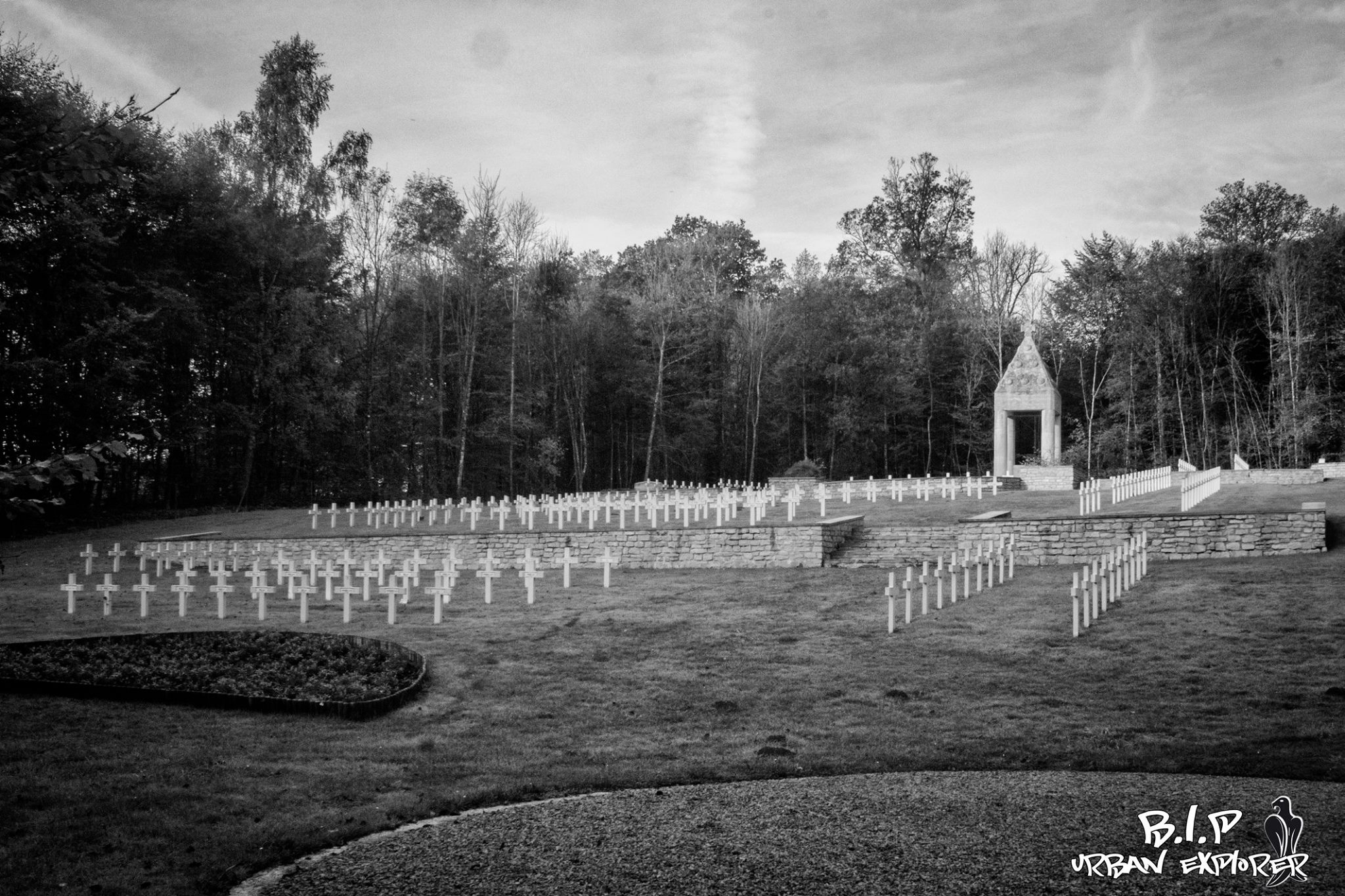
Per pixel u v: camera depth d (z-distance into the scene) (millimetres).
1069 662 16922
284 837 9398
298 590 25797
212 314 49625
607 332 69312
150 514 44938
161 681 16203
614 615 22312
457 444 59094
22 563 33344
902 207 75750
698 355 72188
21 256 36906
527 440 63625
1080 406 74125
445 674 17531
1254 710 13812
